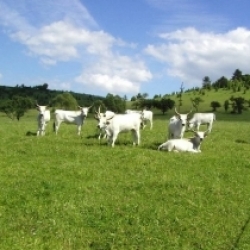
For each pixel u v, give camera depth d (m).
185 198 12.75
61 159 18.22
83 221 10.70
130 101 160.38
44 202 12.05
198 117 37.75
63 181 14.27
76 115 30.83
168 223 10.71
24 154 19.44
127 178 15.01
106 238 9.79
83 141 24.66
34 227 10.28
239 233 10.20
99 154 19.33
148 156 19.16
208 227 10.51
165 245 9.48
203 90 184.00
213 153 21.39
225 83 191.62
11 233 9.81
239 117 118.56
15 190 13.03
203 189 13.81
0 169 15.90
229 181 15.12
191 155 19.98
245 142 28.11
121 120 22.70
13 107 94.81
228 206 12.12
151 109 139.75
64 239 9.65
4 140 23.78
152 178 14.96
